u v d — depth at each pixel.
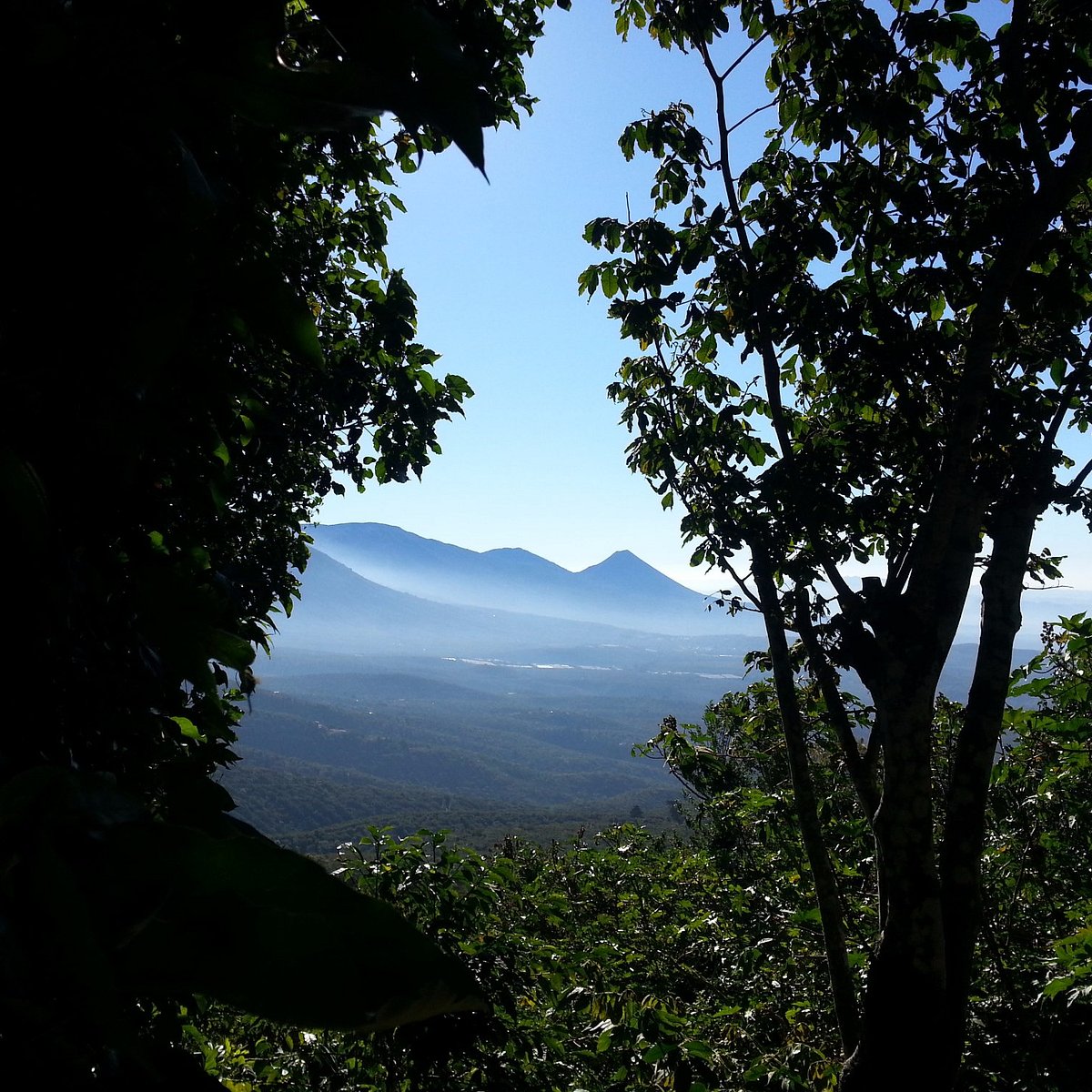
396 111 0.68
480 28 2.78
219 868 0.55
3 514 0.72
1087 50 5.11
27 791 0.54
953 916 5.14
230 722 1.97
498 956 5.47
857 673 5.59
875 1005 5.05
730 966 7.16
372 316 6.31
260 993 0.54
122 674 1.21
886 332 5.57
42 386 0.85
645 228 5.80
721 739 10.12
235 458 1.97
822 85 5.51
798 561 5.59
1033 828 6.18
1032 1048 5.33
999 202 5.21
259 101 0.71
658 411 6.33
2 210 0.76
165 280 0.80
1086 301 5.31
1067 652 6.54
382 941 0.55
